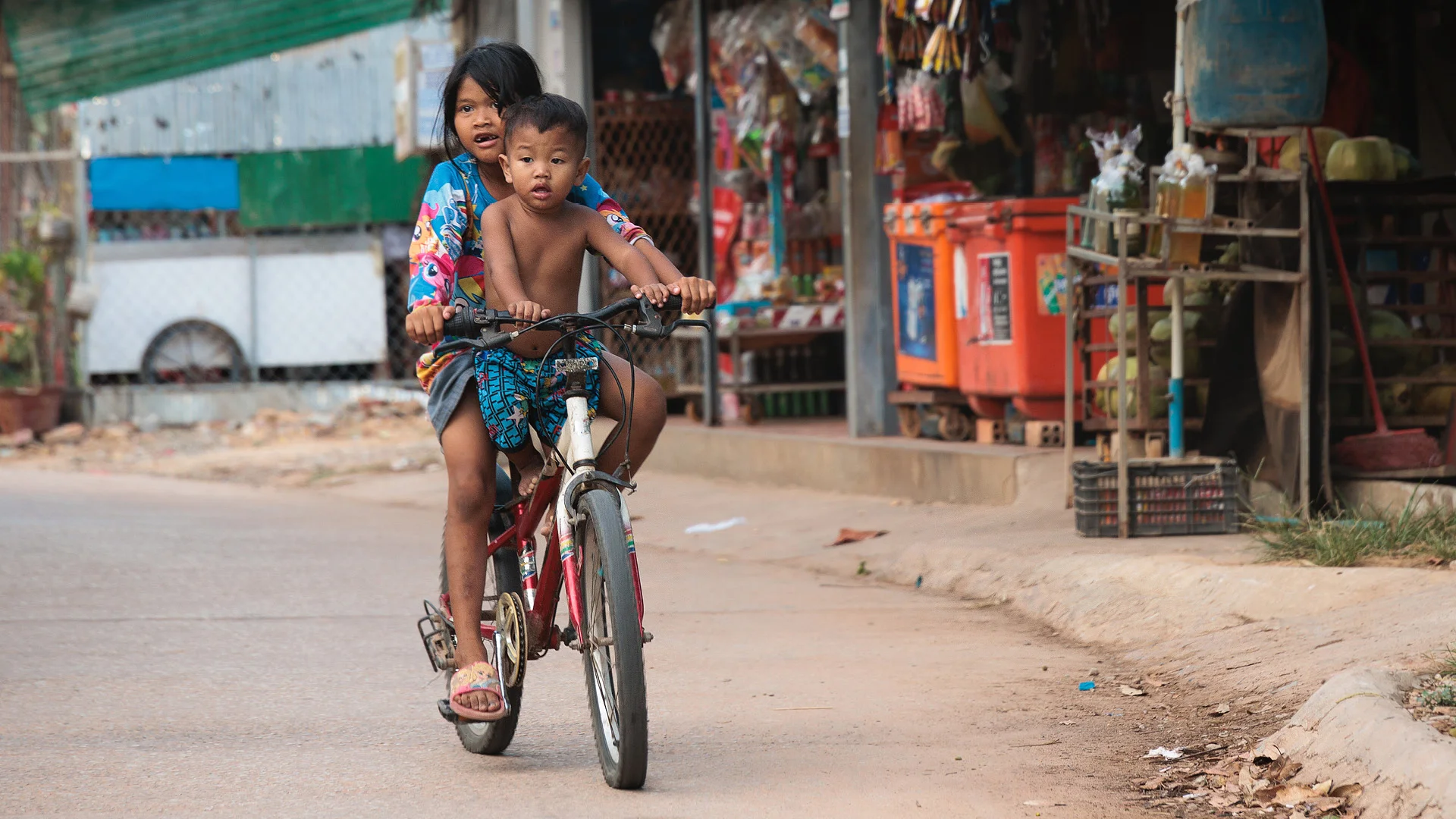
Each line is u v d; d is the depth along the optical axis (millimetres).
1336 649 10102
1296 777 8031
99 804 8008
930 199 20578
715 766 8734
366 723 9898
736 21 23609
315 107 35531
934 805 7891
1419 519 12977
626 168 27016
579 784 8352
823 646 12258
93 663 11750
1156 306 16266
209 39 34031
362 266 36094
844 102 21141
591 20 26391
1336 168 15492
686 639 12648
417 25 35406
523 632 8398
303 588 15305
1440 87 19172
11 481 25797
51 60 33500
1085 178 19734
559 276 8484
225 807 7949
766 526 19234
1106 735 9289
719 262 24797
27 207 35062
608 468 8609
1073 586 13227
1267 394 14914
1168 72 20094
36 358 34000
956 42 17922
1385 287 16703
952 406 20453
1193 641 11281
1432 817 7066
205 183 35281
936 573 15234
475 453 8461
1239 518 14820
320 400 35219
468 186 8750
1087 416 16719
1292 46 14133
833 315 24266
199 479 27422
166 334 35500
